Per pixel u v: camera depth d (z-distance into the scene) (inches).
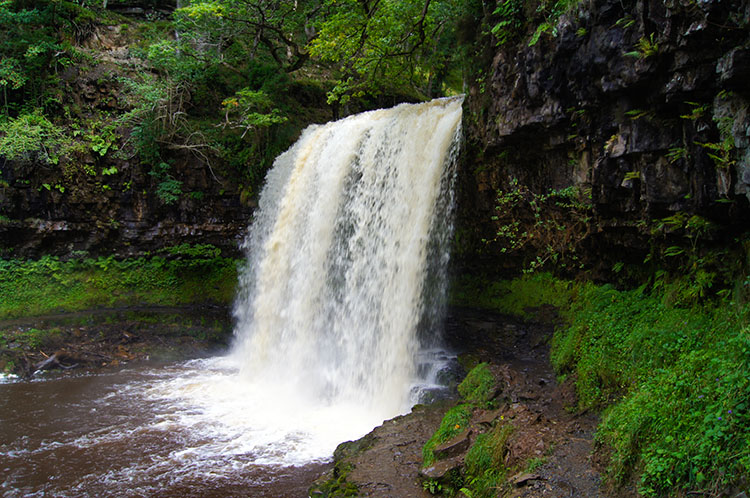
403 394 381.1
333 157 589.3
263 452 330.6
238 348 626.5
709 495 155.6
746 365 175.6
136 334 606.5
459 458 238.5
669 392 203.5
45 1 697.0
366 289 500.1
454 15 485.1
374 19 530.0
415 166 479.8
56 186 629.3
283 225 633.6
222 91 756.6
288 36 895.7
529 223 417.7
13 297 605.6
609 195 306.5
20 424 382.3
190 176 693.3
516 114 357.1
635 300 321.7
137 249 684.1
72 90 668.1
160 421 388.2
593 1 273.6
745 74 200.1
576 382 299.1
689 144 247.8
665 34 232.7
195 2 725.9
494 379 323.6
